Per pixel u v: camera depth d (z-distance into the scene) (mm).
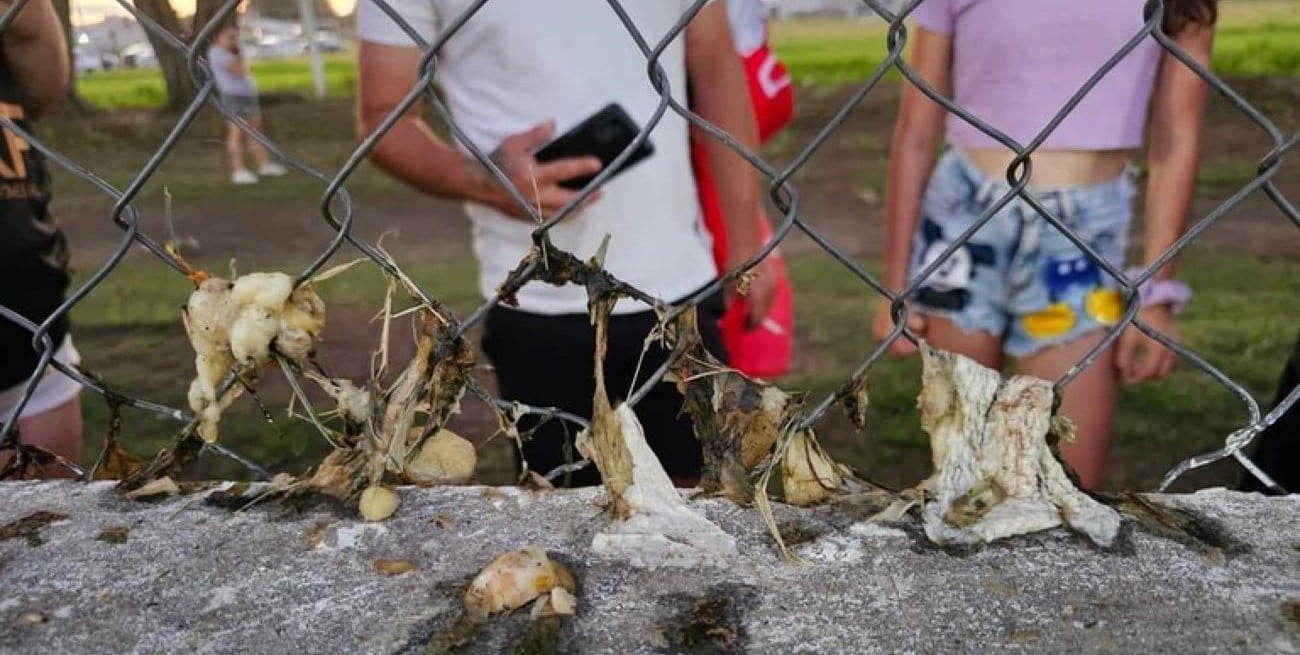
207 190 7668
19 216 2178
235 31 7430
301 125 10312
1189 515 1185
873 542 1132
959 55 2520
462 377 1195
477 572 1099
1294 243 5734
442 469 1294
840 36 11664
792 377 4219
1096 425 2570
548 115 2104
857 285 5504
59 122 8984
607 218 2123
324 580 1092
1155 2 1035
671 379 1190
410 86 2229
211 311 1129
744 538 1141
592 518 1178
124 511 1214
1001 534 1137
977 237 2520
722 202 2457
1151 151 2568
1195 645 989
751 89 2625
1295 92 7594
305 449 3479
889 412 3906
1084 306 2488
